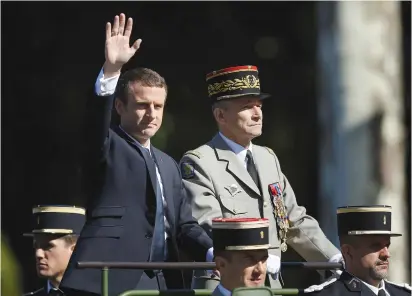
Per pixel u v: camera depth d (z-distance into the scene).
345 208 22.05
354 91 36.28
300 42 46.75
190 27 46.84
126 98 22.12
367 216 21.84
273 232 23.55
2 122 48.03
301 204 46.38
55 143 48.25
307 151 46.44
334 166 36.56
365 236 21.84
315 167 46.38
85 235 21.75
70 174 48.28
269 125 46.50
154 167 22.12
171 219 22.25
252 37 47.00
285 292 21.53
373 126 36.31
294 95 46.72
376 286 21.94
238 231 20.72
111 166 21.84
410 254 37.22
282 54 46.81
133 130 22.16
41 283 26.73
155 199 21.97
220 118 23.73
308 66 46.59
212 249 21.98
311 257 24.05
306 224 24.09
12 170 48.28
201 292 20.94
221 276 20.91
